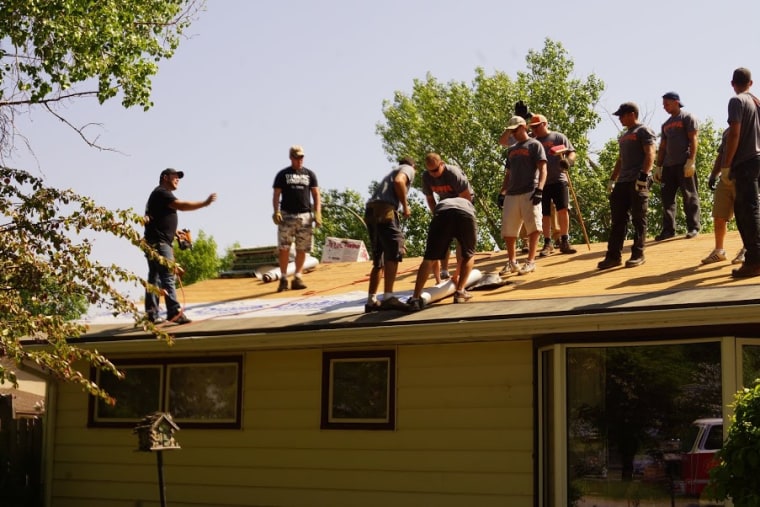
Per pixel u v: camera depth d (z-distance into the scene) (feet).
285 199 43.55
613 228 35.27
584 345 29.04
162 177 38.70
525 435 30.58
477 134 112.16
